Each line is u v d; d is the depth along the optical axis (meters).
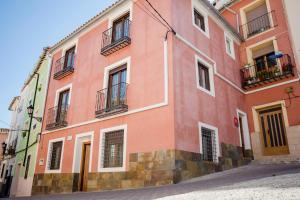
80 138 10.93
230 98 11.21
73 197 6.18
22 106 21.41
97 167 9.18
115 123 9.28
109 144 9.38
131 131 8.54
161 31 8.91
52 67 15.04
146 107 8.34
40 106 15.02
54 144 12.53
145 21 9.73
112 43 10.32
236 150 10.28
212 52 10.85
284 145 11.10
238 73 12.89
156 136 7.69
